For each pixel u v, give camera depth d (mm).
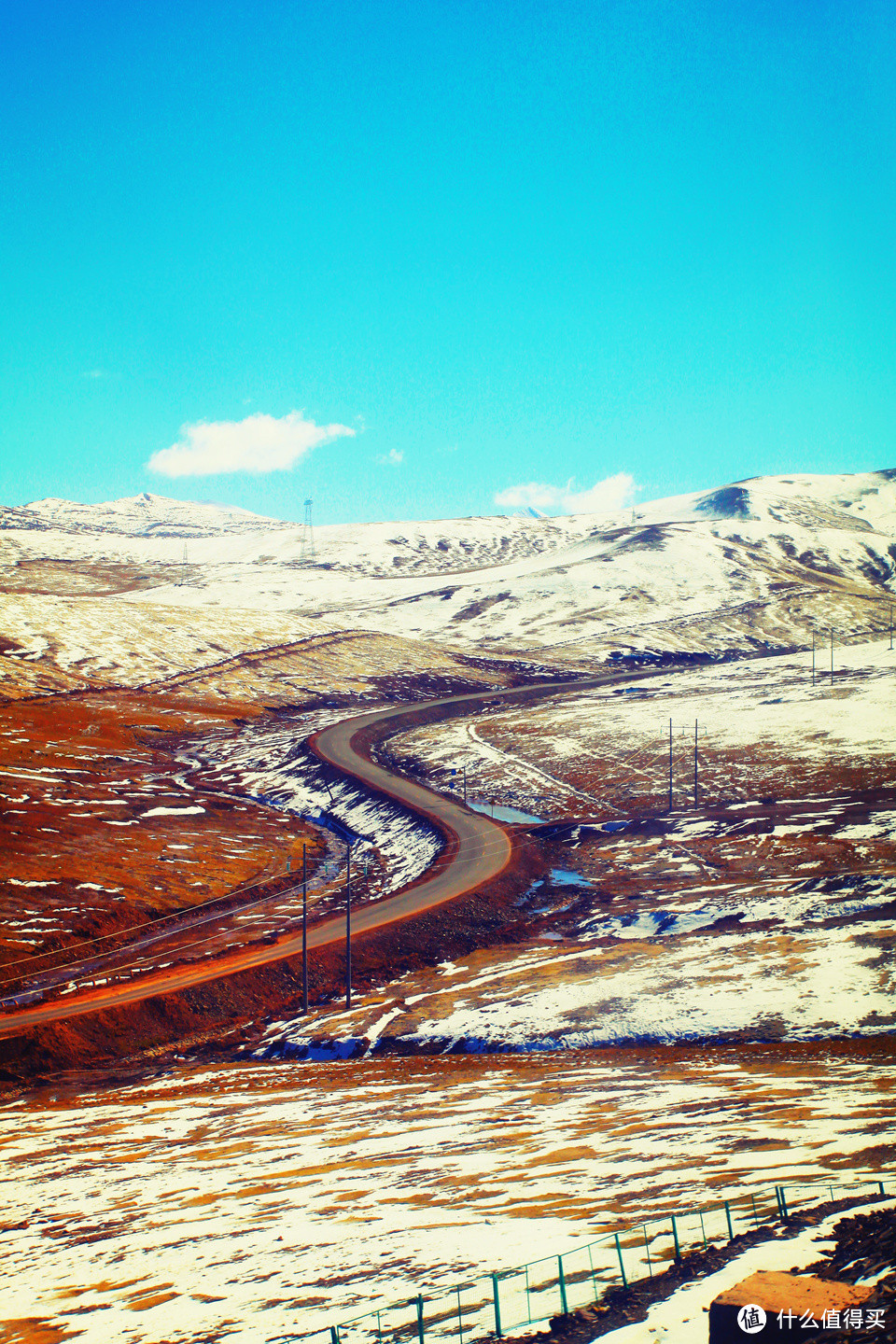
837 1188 19031
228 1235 24406
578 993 58281
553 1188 23938
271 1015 64062
